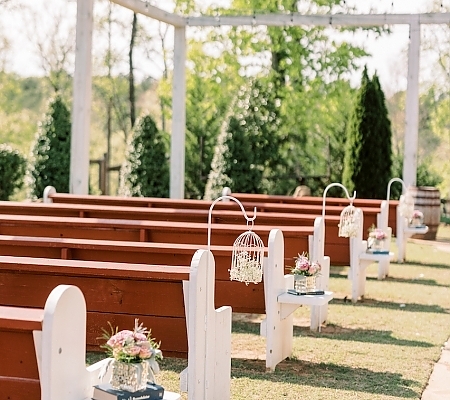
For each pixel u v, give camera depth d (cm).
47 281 447
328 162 2053
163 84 2264
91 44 1105
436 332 665
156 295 438
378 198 1553
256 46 2095
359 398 460
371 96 1545
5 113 2719
